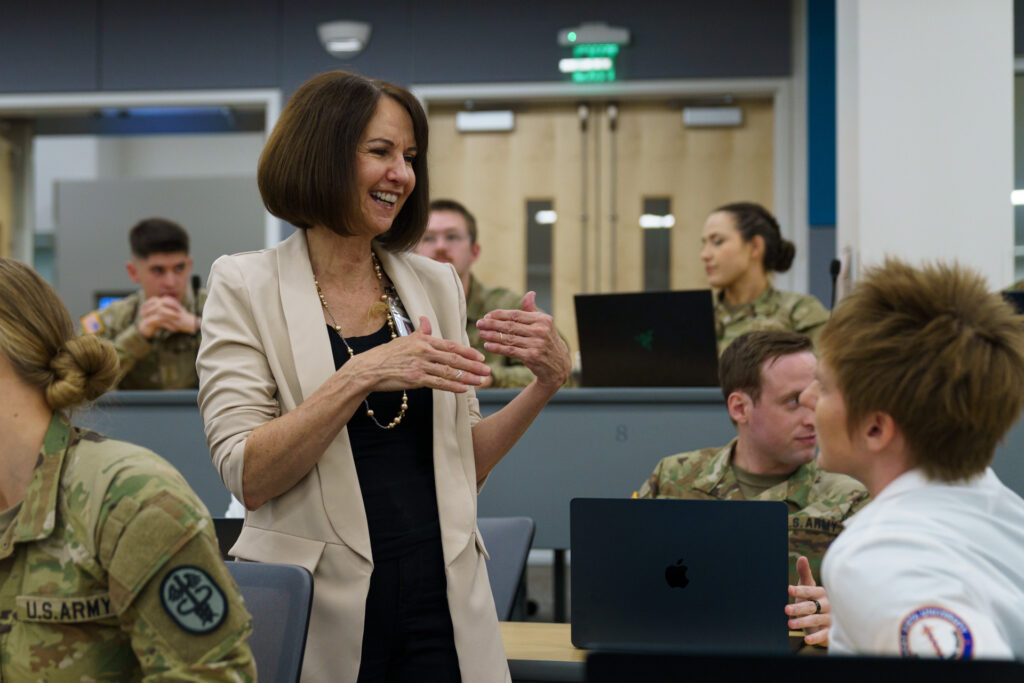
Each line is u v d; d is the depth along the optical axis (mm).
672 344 3160
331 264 1627
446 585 1521
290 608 1440
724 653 844
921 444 1057
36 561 1168
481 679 1507
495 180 6207
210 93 6094
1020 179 5402
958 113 4344
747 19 5918
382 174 1551
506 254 6203
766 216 4113
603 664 855
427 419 1588
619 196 6156
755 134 6082
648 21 5957
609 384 3254
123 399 3143
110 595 1138
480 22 6000
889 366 1050
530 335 1595
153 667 1120
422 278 1703
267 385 1519
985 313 1055
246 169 9000
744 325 4062
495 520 2262
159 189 6215
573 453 3041
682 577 1734
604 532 1762
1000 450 2635
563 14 5969
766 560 1708
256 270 1590
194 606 1130
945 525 1018
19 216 6430
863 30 4391
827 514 2297
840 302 1136
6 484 1201
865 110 4379
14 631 1163
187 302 4238
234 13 6105
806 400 2287
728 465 2451
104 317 4242
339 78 1574
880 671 830
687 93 5965
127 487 1147
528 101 6141
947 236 4328
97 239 6219
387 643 1505
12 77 6164
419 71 6023
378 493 1517
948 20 4352
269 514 1514
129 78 6129
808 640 1769
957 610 929
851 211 4562
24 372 1197
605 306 3195
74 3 6152
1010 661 819
